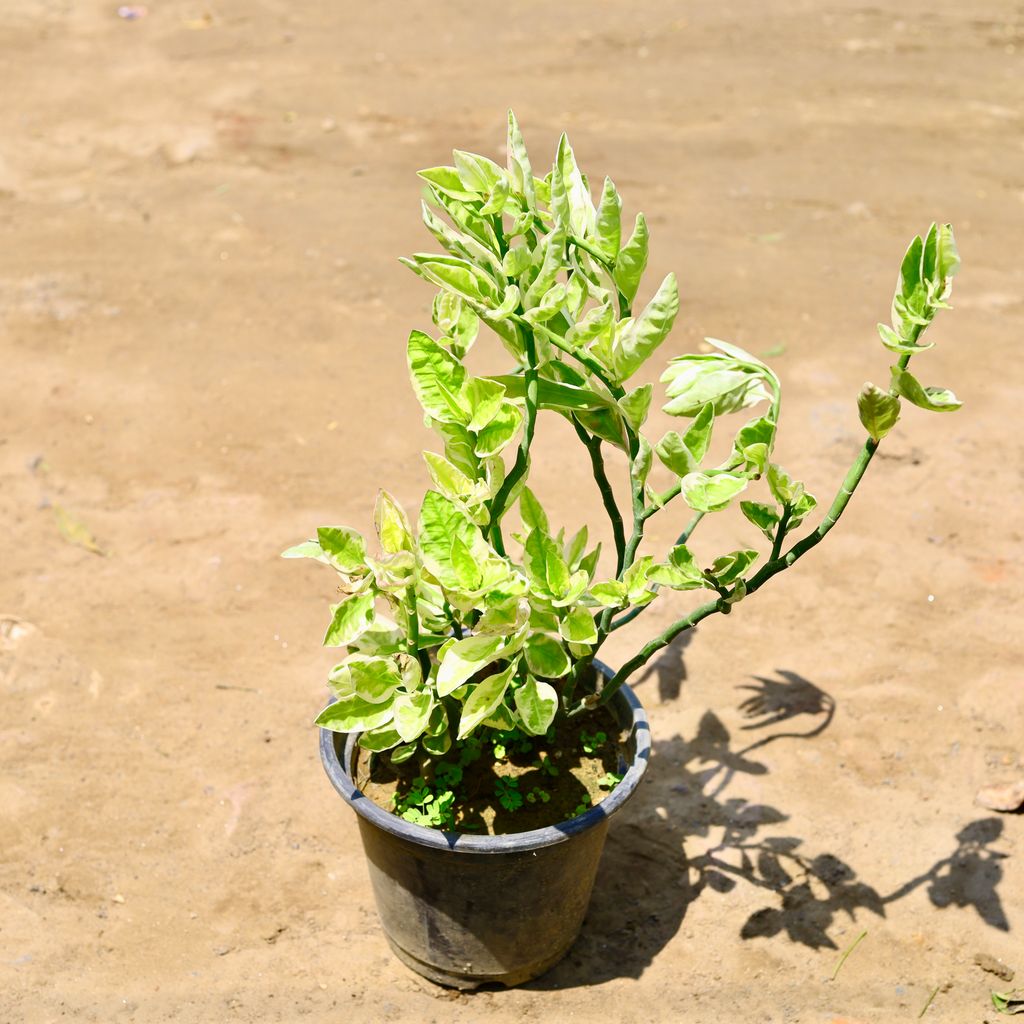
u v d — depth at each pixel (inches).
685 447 92.8
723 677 110.7
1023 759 107.2
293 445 124.4
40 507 119.4
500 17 241.6
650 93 203.8
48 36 222.7
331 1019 97.4
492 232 93.3
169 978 98.6
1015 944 100.3
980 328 139.0
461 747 97.4
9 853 102.4
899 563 117.0
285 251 151.0
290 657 111.4
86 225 155.7
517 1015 97.7
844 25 239.8
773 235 158.2
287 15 239.6
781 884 102.2
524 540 94.4
